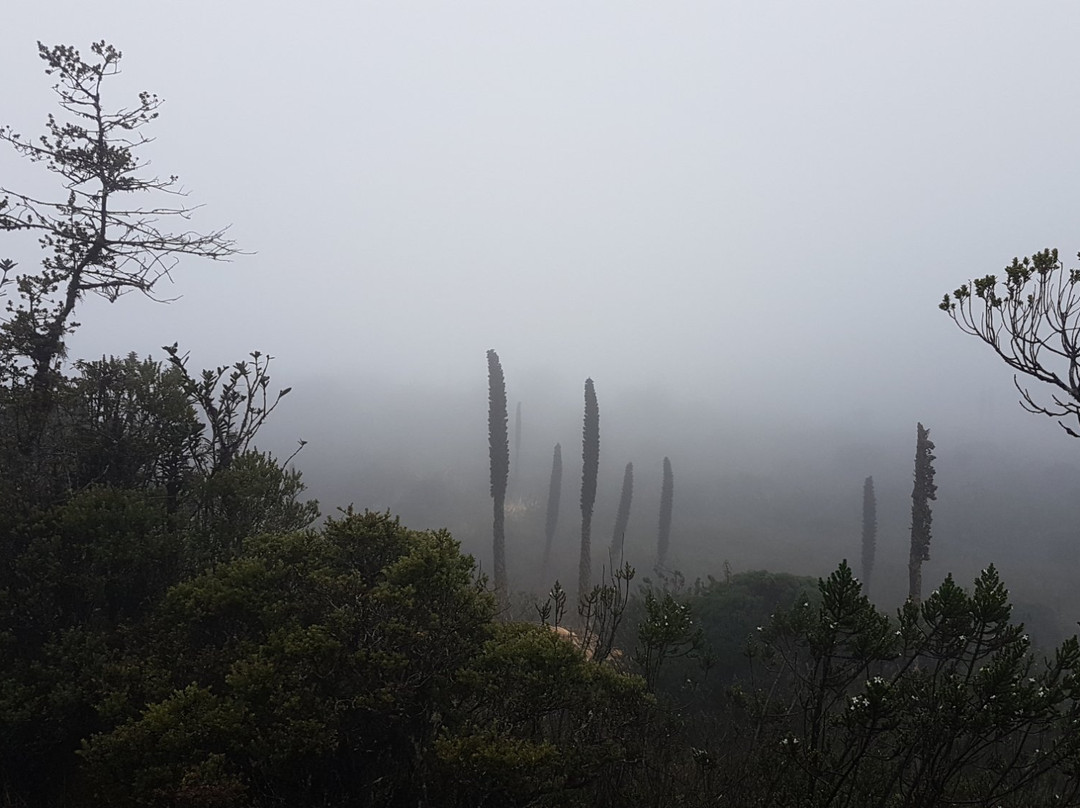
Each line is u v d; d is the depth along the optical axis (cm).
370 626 459
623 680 496
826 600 439
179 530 638
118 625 560
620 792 463
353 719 436
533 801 409
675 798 458
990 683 380
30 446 700
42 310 757
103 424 722
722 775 489
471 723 443
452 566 474
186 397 759
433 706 451
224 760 398
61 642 538
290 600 500
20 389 716
